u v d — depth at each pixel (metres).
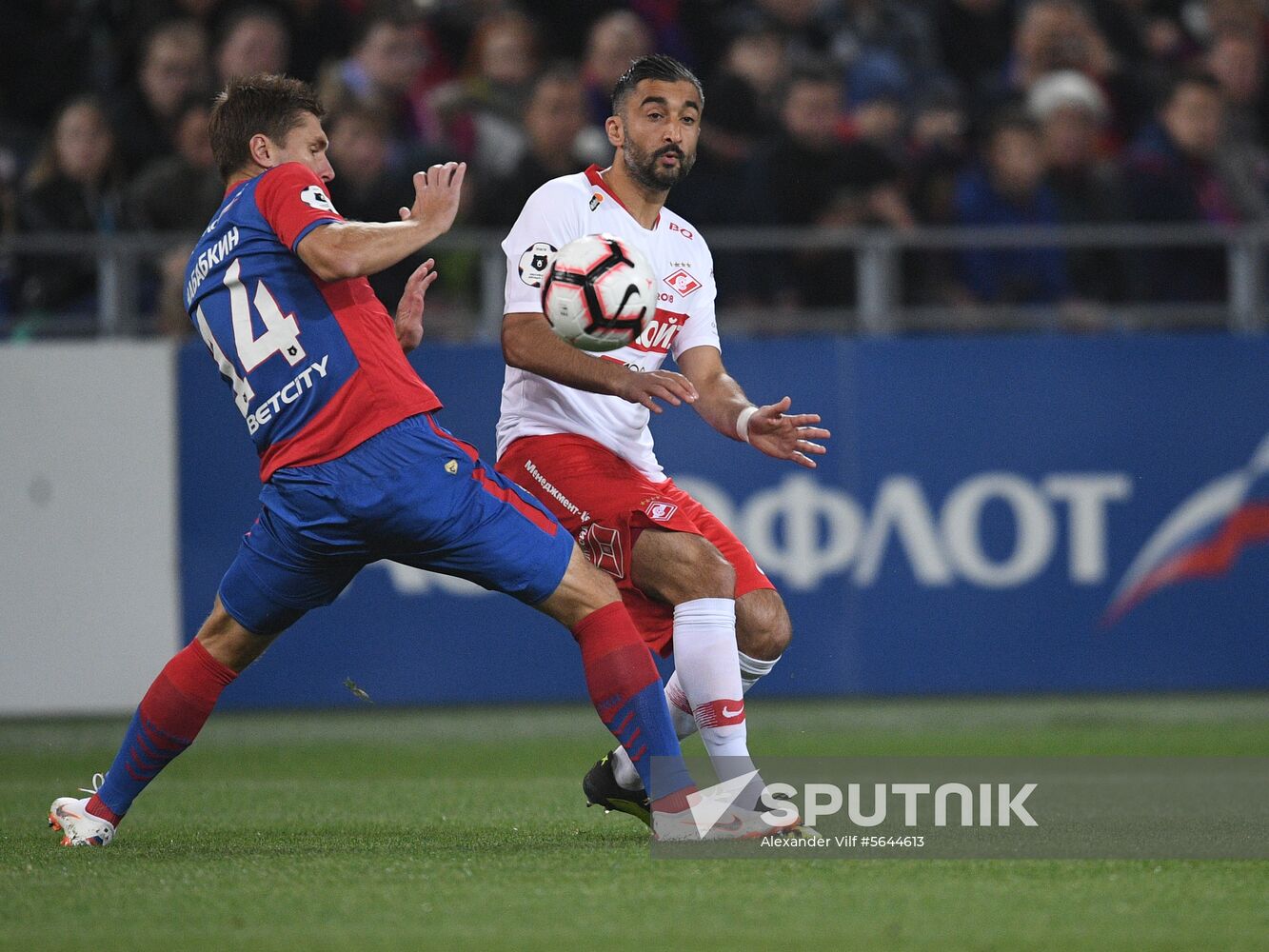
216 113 14.38
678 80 15.55
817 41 40.72
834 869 12.62
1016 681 30.42
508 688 29.61
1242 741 26.66
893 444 30.25
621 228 15.72
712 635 14.66
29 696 28.56
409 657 29.41
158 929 10.44
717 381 16.00
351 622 29.33
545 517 14.10
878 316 32.03
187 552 29.03
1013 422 30.44
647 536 15.01
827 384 30.17
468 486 13.75
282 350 13.61
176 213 32.94
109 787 14.69
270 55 35.62
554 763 24.78
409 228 13.27
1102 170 36.38
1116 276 35.12
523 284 15.11
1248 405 30.83
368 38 36.34
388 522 13.60
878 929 10.33
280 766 24.55
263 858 13.48
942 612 30.31
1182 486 30.72
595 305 14.20
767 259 33.69
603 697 14.05
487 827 15.90
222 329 13.91
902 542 30.25
